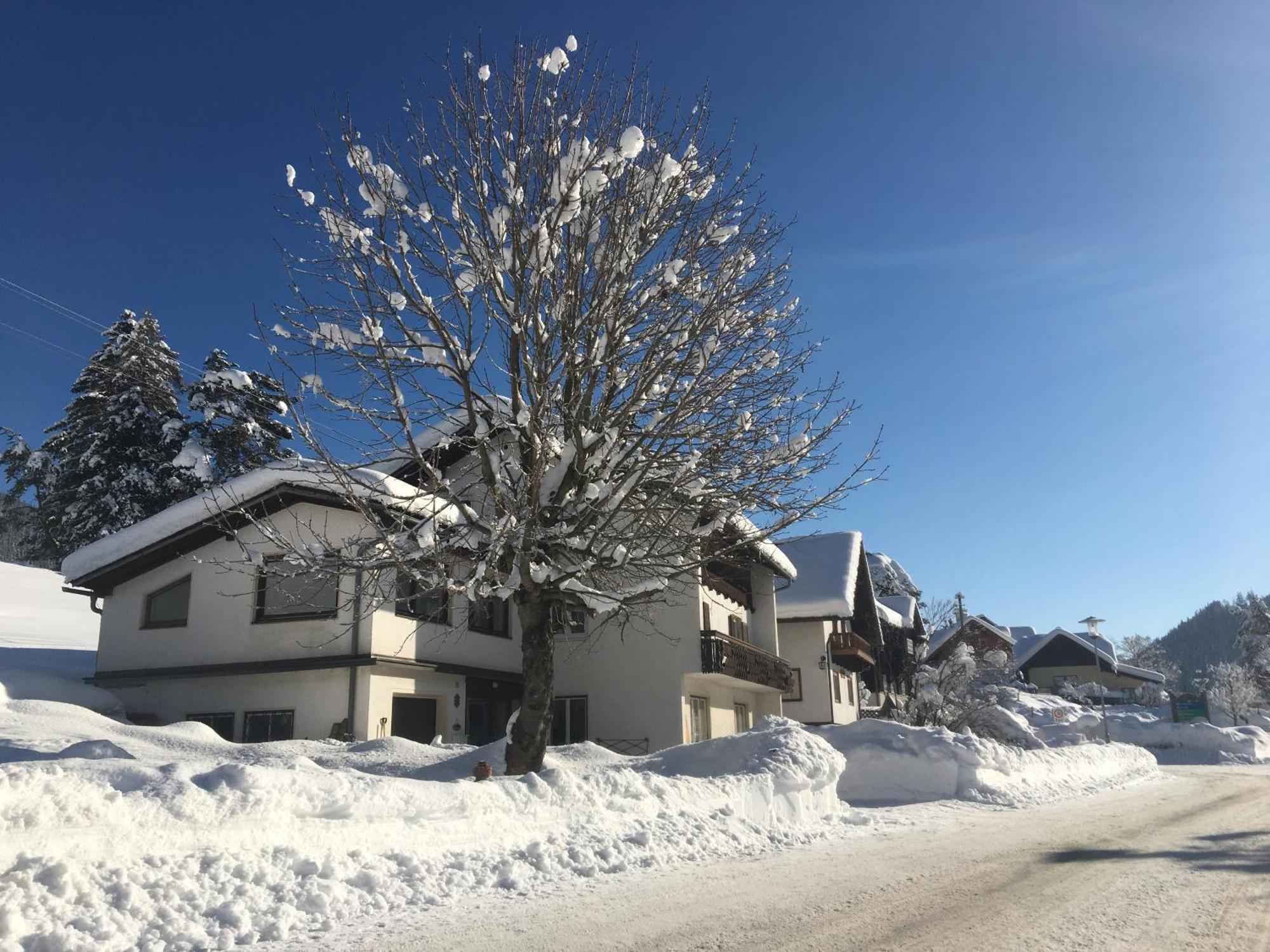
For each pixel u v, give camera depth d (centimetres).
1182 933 624
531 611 1167
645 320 1142
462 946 572
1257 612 6712
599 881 771
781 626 3259
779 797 1167
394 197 1055
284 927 589
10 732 1357
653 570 1142
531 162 1105
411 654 1894
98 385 3731
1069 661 7100
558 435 1129
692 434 1128
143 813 612
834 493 1144
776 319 1201
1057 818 1370
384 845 743
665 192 1117
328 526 1822
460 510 1077
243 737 1858
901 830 1199
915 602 4700
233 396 2767
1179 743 3712
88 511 3525
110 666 1984
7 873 535
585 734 2302
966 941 598
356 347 1072
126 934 540
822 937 604
